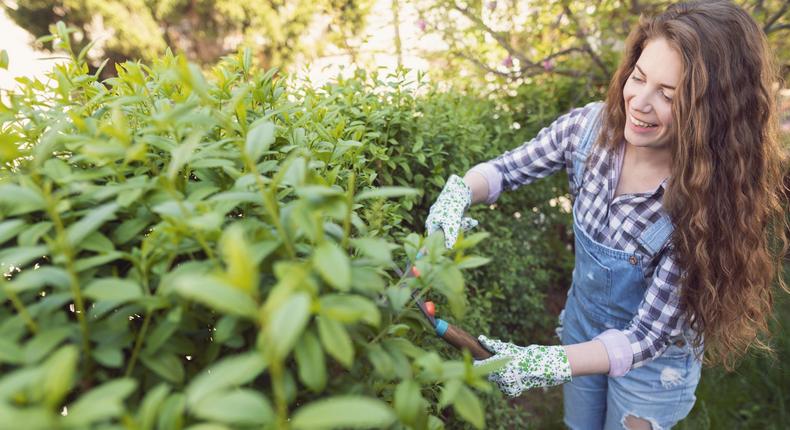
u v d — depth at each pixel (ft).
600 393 5.87
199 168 2.68
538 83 11.03
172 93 3.45
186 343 2.15
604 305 5.15
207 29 18.26
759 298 4.68
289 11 18.03
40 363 1.85
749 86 4.00
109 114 3.11
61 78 3.12
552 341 9.78
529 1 10.44
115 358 1.89
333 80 6.52
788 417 7.18
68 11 16.71
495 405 6.72
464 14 10.45
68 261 1.85
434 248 2.49
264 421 1.42
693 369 5.16
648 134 4.23
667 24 3.99
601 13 10.19
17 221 2.02
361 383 2.33
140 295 1.85
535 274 9.68
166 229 2.04
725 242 4.23
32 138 2.81
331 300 1.77
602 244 4.90
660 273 4.41
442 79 11.19
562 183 10.44
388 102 6.27
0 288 1.98
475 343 3.78
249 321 2.07
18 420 1.22
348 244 2.19
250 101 3.53
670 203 4.26
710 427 7.21
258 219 2.51
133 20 17.16
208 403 1.41
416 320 2.67
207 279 1.45
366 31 12.10
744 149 4.07
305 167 2.12
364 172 4.33
